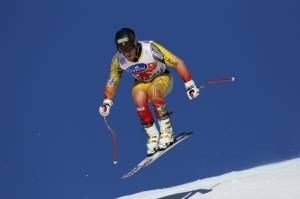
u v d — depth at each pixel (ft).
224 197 86.02
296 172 95.61
